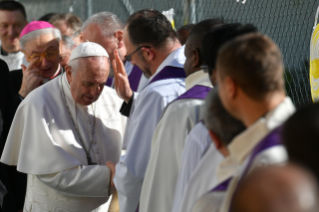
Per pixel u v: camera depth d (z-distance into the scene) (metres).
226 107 5.51
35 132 11.03
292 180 3.17
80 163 10.78
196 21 15.29
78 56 10.51
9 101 13.01
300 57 10.89
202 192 6.25
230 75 5.30
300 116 3.79
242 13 12.66
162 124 8.07
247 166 4.76
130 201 9.05
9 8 18.84
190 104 7.94
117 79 10.70
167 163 7.90
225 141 5.79
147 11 10.34
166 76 9.71
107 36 13.89
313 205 3.05
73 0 24.11
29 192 11.49
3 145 12.65
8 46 19.17
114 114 11.94
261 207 3.18
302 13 11.15
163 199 7.91
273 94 5.26
